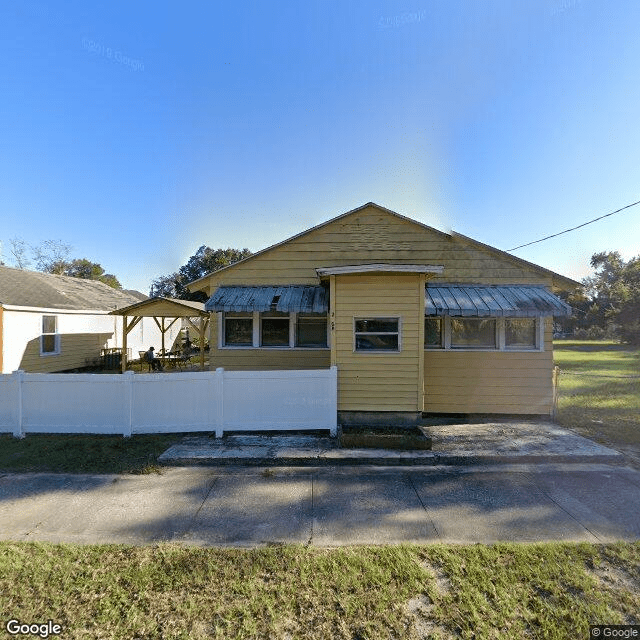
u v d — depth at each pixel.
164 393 6.98
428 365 8.83
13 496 4.70
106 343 18.61
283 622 2.71
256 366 9.48
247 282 9.59
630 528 3.97
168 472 5.49
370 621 2.71
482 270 9.11
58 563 3.35
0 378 7.00
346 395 7.41
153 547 3.62
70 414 7.01
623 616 2.75
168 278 48.22
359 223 9.45
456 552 3.51
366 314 7.43
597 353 29.66
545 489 4.93
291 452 6.05
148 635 2.61
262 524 4.07
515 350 8.72
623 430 7.46
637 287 42.22
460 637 2.58
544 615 2.77
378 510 4.38
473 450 6.21
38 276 18.25
